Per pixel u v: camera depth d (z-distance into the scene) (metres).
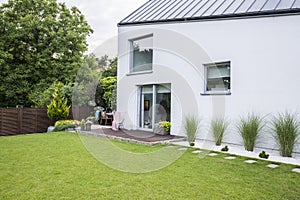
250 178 5.13
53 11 20.19
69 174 5.23
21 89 18.33
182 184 4.71
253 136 7.88
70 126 12.36
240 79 8.75
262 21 8.27
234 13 8.86
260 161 6.57
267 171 5.66
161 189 4.45
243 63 8.69
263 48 8.26
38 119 13.91
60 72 19.59
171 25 10.70
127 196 4.13
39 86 18.48
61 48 19.33
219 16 9.21
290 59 7.72
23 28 18.42
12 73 18.25
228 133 8.85
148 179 4.96
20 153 7.17
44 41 18.98
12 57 18.03
